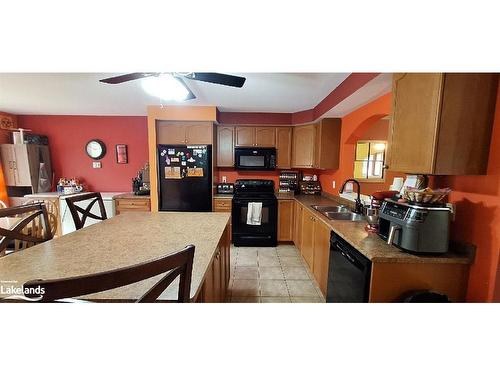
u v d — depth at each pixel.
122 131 4.15
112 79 1.74
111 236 1.52
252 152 3.86
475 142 1.18
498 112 1.14
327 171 3.74
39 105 3.43
